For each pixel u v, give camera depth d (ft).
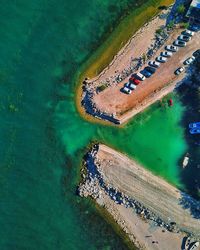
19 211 341.00
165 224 336.29
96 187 341.82
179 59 354.13
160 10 364.38
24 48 358.64
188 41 354.95
